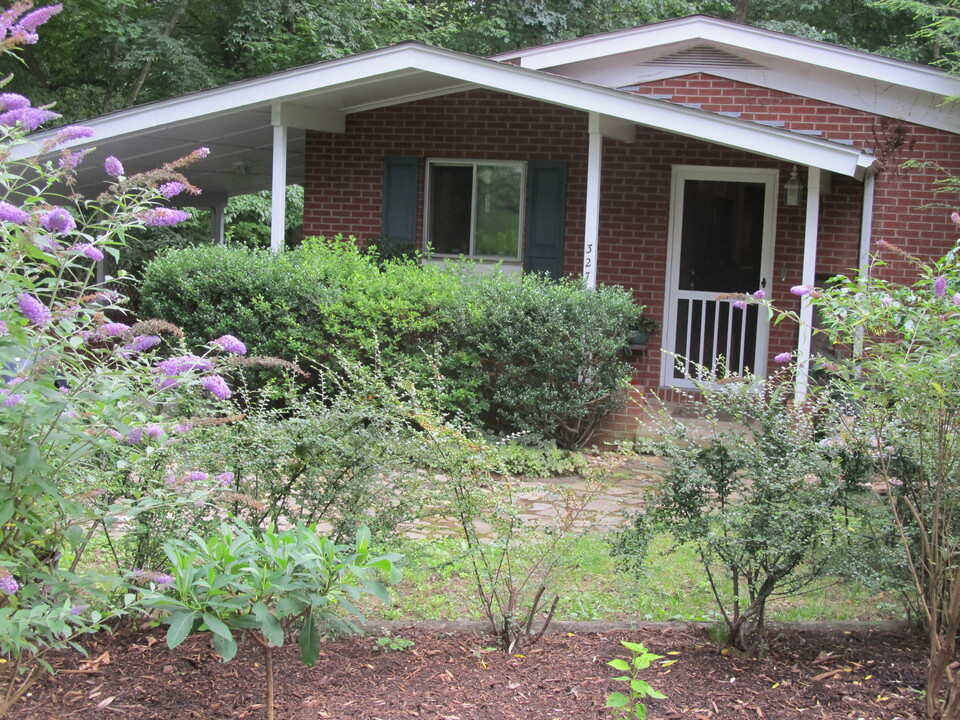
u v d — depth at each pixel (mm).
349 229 12117
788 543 4133
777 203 10953
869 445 4383
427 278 9477
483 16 23438
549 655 4273
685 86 11078
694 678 4070
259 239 24156
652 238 11273
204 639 4332
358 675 4035
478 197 11789
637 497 7461
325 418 4676
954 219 4141
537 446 8914
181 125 10781
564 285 9812
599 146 9695
